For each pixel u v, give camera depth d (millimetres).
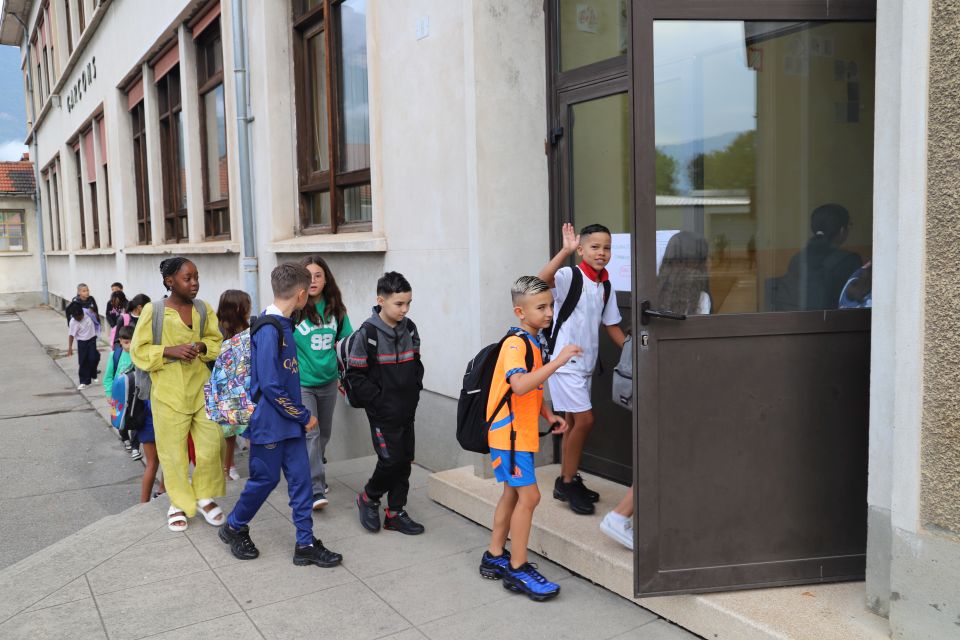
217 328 5109
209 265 11102
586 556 3785
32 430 10094
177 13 11219
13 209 33406
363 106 7105
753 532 3256
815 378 3252
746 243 3277
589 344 4211
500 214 5027
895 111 2781
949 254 2572
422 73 5730
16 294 33406
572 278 4207
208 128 11500
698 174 3240
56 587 4016
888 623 2912
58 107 25234
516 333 3602
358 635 3389
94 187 22172
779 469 3248
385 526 4684
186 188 12414
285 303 4188
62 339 20922
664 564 3217
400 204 6141
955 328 2566
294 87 8398
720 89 3258
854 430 3279
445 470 5797
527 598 3656
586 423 4215
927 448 2678
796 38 3287
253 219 8773
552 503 4434
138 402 5848
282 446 4188
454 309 5512
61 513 6672
